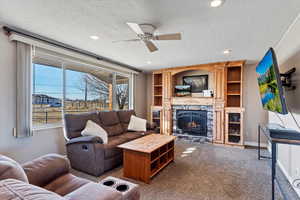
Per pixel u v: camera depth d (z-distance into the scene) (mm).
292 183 2191
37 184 1348
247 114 4332
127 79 5211
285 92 2477
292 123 2236
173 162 3018
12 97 2408
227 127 4117
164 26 2205
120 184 1481
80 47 3141
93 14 1942
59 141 3059
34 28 2338
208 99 4414
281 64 2703
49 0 1673
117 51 3389
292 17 1937
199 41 2746
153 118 5434
